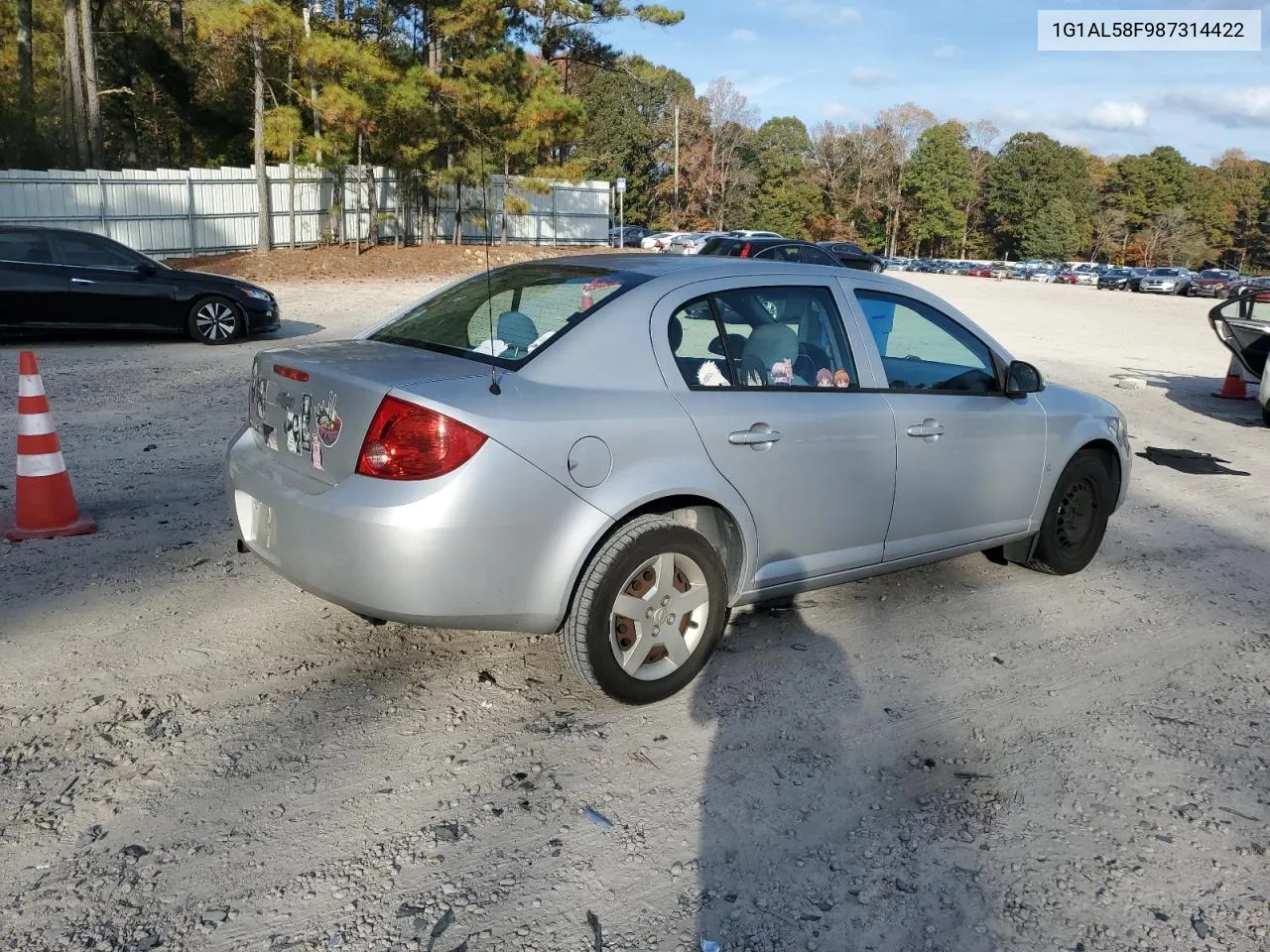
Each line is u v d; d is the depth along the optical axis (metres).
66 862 2.63
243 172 26.70
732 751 3.32
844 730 3.48
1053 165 116.00
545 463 3.14
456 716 3.47
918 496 4.25
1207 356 16.39
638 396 3.43
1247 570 5.45
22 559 4.71
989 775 3.24
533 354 3.37
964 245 113.69
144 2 34.91
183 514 5.49
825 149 100.94
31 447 5.00
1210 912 2.62
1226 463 8.27
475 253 28.62
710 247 23.92
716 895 2.61
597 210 36.88
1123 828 2.98
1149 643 4.36
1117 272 54.28
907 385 4.27
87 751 3.13
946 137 105.62
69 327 11.31
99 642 3.88
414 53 25.42
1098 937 2.52
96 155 28.70
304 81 25.91
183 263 23.72
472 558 3.07
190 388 9.19
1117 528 6.19
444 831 2.83
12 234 11.07
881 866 2.77
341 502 3.13
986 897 2.65
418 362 3.41
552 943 2.41
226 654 3.84
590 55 38.62
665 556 3.47
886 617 4.50
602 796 3.03
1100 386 12.33
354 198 29.67
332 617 4.22
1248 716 3.71
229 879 2.59
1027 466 4.70
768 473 3.69
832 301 4.11
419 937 2.41
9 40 37.97
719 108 90.12
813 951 2.43
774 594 3.93
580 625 3.32
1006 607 4.70
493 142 26.17
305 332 13.83
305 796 2.96
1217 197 125.06
